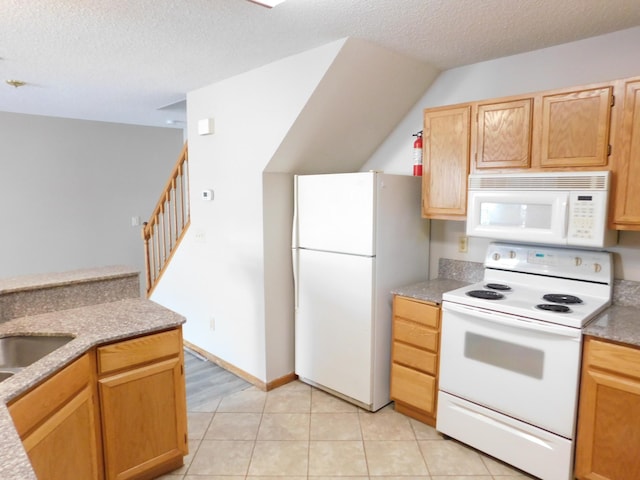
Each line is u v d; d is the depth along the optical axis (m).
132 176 5.62
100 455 1.94
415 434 2.63
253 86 3.00
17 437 1.08
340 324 2.94
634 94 2.01
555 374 2.07
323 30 2.27
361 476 2.25
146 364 2.06
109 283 2.51
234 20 2.13
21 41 2.40
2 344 1.98
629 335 1.88
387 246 2.81
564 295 2.44
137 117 5.01
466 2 1.94
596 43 2.38
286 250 3.26
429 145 2.79
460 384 2.43
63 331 1.98
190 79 3.25
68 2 1.90
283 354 3.31
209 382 3.36
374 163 3.47
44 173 4.95
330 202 2.89
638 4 1.96
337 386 3.02
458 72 2.95
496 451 2.31
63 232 5.14
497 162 2.49
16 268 4.86
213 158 3.47
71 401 1.72
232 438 2.60
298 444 2.53
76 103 4.16
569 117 2.21
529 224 2.35
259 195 3.08
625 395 1.90
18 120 4.72
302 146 3.00
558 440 2.09
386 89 2.90
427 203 2.84
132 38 2.37
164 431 2.17
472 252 3.00
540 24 2.20
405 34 2.34
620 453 1.94
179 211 5.20
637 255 2.33
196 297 3.88
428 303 2.58
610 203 2.13
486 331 2.29
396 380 2.80
